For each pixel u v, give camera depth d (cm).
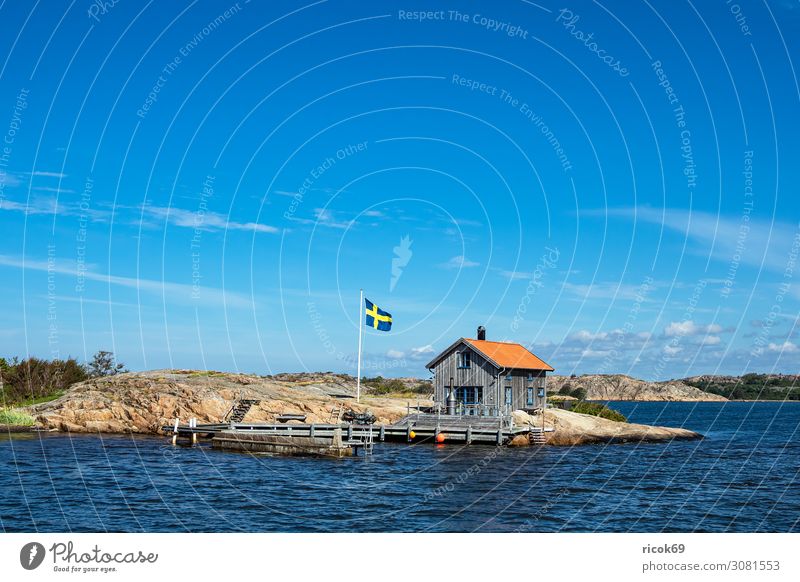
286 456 4112
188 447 4456
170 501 2705
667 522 2480
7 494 2773
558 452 4578
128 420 5441
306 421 5381
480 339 5809
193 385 5844
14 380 6594
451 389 5600
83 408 5462
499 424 4856
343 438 4350
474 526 2377
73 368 7119
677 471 3728
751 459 4344
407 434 5012
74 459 3781
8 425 5272
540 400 5797
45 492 2825
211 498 2780
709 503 2819
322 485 3114
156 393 5647
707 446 5209
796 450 4938
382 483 3192
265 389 6166
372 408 5803
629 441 5431
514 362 5553
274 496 2842
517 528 2358
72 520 2377
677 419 10275
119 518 2419
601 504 2773
